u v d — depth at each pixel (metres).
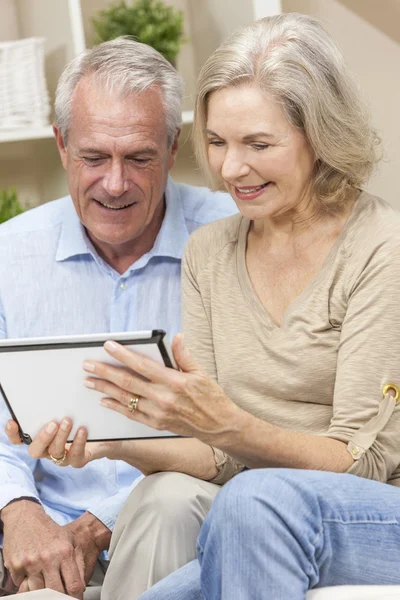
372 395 1.98
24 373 1.93
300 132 2.05
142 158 2.53
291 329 2.12
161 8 3.63
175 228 2.72
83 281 2.72
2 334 2.72
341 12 3.97
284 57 2.01
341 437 1.98
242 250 2.25
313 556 1.71
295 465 1.96
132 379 1.86
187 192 2.84
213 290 2.27
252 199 2.09
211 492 2.15
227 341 2.21
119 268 2.72
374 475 1.98
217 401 1.90
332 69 2.07
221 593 1.71
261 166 2.04
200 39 3.93
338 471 1.96
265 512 1.67
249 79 2.01
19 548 2.28
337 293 2.07
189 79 3.99
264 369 2.14
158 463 2.18
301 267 2.15
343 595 1.70
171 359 1.85
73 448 2.05
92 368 1.87
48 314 2.71
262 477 1.72
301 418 2.12
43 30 4.00
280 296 2.17
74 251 2.69
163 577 2.07
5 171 4.17
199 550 1.78
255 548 1.66
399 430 2.00
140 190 2.55
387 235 2.04
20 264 2.72
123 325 2.71
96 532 2.40
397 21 3.94
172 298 2.72
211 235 2.35
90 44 3.85
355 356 2.00
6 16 4.02
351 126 2.09
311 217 2.14
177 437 2.01
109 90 2.50
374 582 1.78
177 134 2.68
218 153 2.10
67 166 2.62
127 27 3.62
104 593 2.15
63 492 2.66
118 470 2.65
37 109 3.66
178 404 1.87
